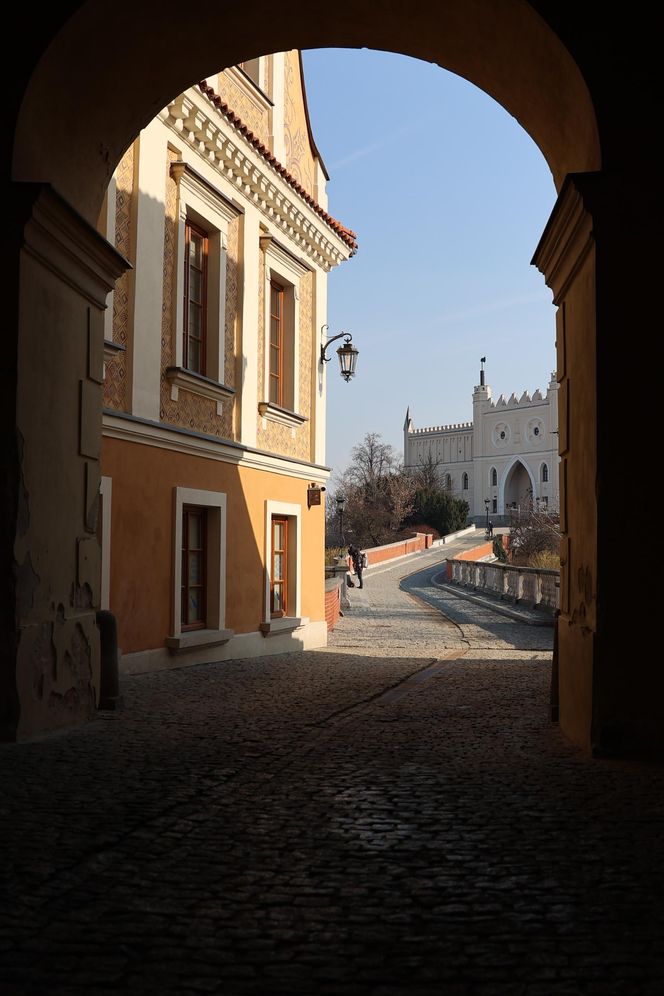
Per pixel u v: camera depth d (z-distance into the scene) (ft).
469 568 127.75
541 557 113.19
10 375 21.72
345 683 36.01
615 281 21.43
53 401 24.07
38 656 22.99
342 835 15.02
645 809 16.70
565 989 9.76
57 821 15.46
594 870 13.42
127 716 26.94
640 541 21.18
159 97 27.81
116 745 22.08
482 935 11.12
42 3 21.94
